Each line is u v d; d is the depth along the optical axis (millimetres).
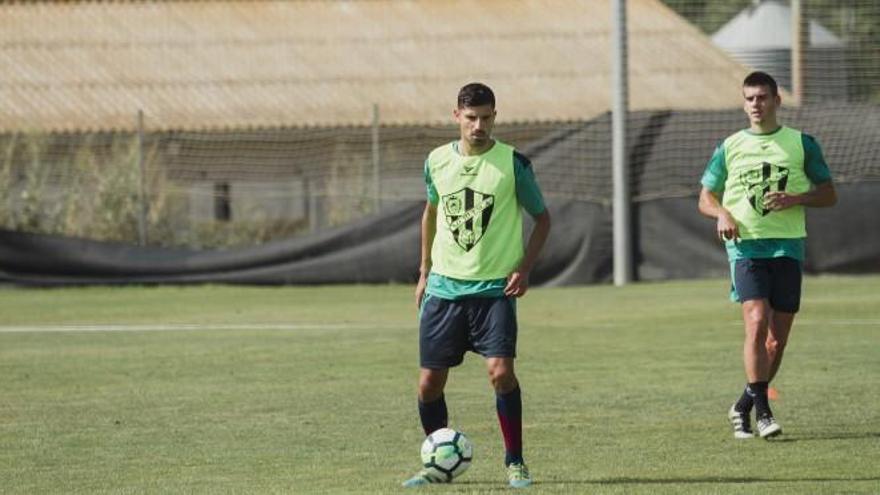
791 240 31625
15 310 65000
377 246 75750
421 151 99125
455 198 26016
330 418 34625
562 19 120438
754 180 31609
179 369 44219
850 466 27688
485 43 117500
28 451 30625
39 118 103562
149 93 108625
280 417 34844
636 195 75562
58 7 119188
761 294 31359
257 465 28734
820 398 36531
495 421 33938
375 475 27484
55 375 43125
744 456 28969
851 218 75312
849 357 44500
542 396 37688
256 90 109875
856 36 106625
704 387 38938
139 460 29422
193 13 119938
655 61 115500
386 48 116500
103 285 75688
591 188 76438
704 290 69438
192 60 113688
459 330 26188
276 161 98625
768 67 122500
